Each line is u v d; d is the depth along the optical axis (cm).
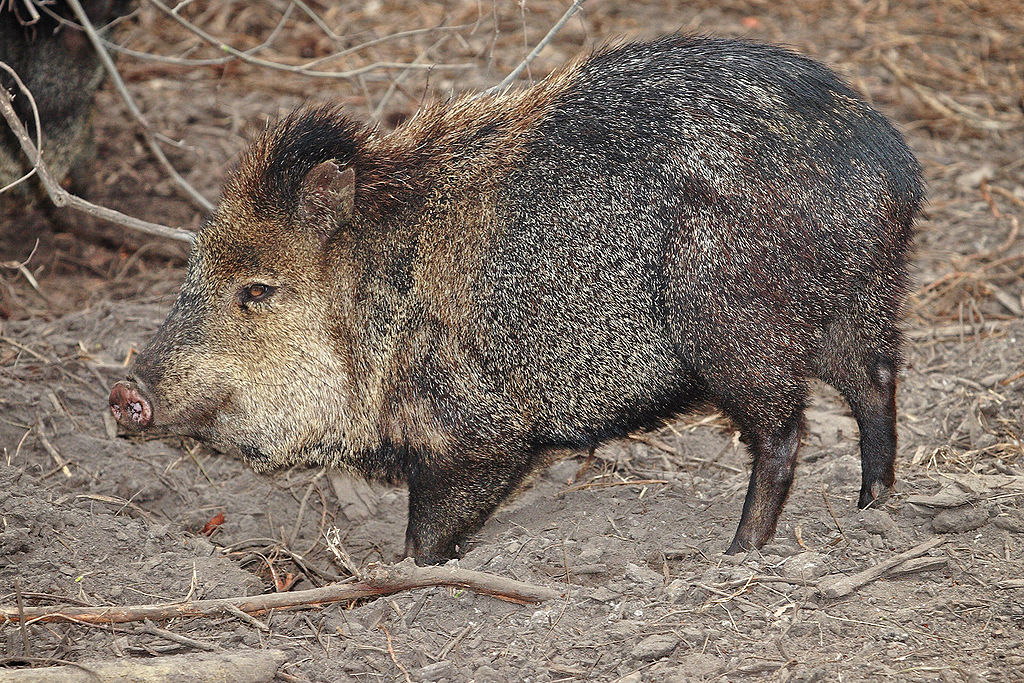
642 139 773
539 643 708
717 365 759
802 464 948
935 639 672
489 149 814
